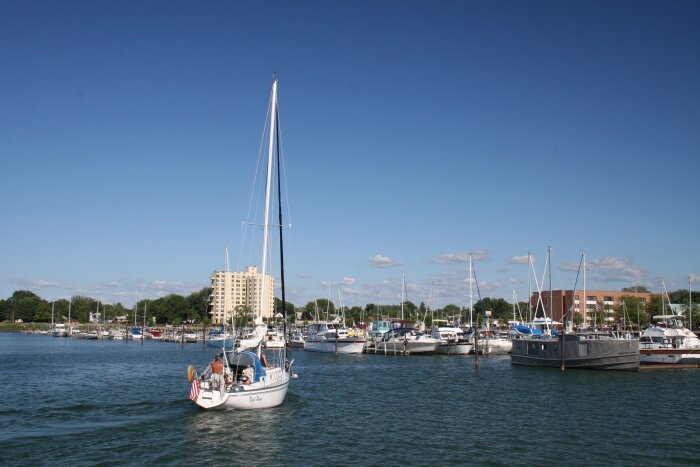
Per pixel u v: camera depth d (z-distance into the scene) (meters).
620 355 66.81
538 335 90.12
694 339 74.81
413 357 95.31
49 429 33.94
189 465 27.70
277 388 40.94
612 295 194.00
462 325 157.50
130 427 34.47
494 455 30.09
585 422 38.44
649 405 45.09
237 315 135.50
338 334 108.38
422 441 32.81
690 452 31.05
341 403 45.09
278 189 45.44
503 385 57.09
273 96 44.44
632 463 28.97
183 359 93.19
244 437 32.78
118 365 80.75
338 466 27.95
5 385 55.53
